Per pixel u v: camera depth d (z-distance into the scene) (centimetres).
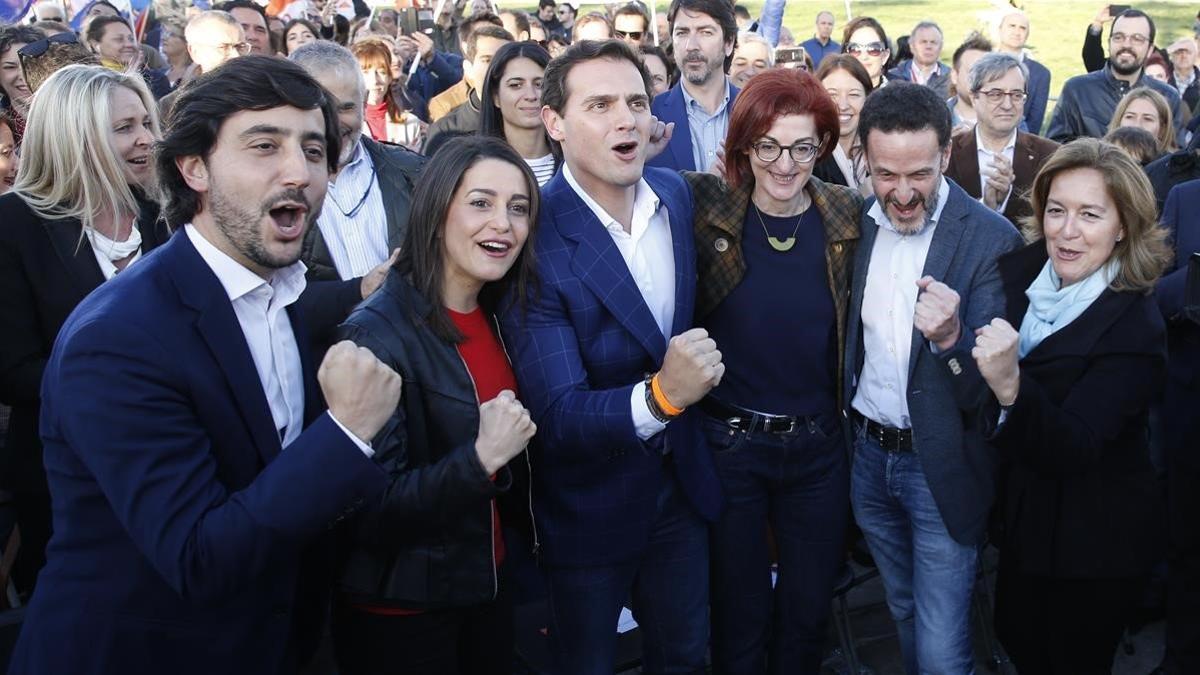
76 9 750
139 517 158
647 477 244
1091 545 256
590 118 230
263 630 185
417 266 212
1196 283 277
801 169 254
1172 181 403
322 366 167
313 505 162
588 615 248
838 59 432
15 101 420
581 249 234
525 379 229
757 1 1666
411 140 555
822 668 347
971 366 245
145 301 167
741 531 278
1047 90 690
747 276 266
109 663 170
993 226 265
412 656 219
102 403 158
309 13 903
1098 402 245
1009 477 267
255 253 171
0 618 263
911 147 248
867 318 270
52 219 275
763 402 270
